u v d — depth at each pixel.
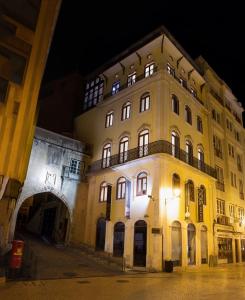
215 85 34.50
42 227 31.03
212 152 29.02
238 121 39.31
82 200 26.81
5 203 10.29
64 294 10.20
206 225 25.36
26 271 14.16
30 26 8.53
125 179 23.58
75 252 22.42
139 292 11.21
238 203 33.34
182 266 20.95
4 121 7.65
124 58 28.59
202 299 10.20
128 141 25.00
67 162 26.61
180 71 27.72
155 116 23.20
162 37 25.27
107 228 23.56
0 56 7.86
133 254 20.66
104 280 14.32
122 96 27.47
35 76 8.39
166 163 21.55
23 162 7.98
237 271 22.19
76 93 34.16
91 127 30.34
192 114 27.53
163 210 20.34
